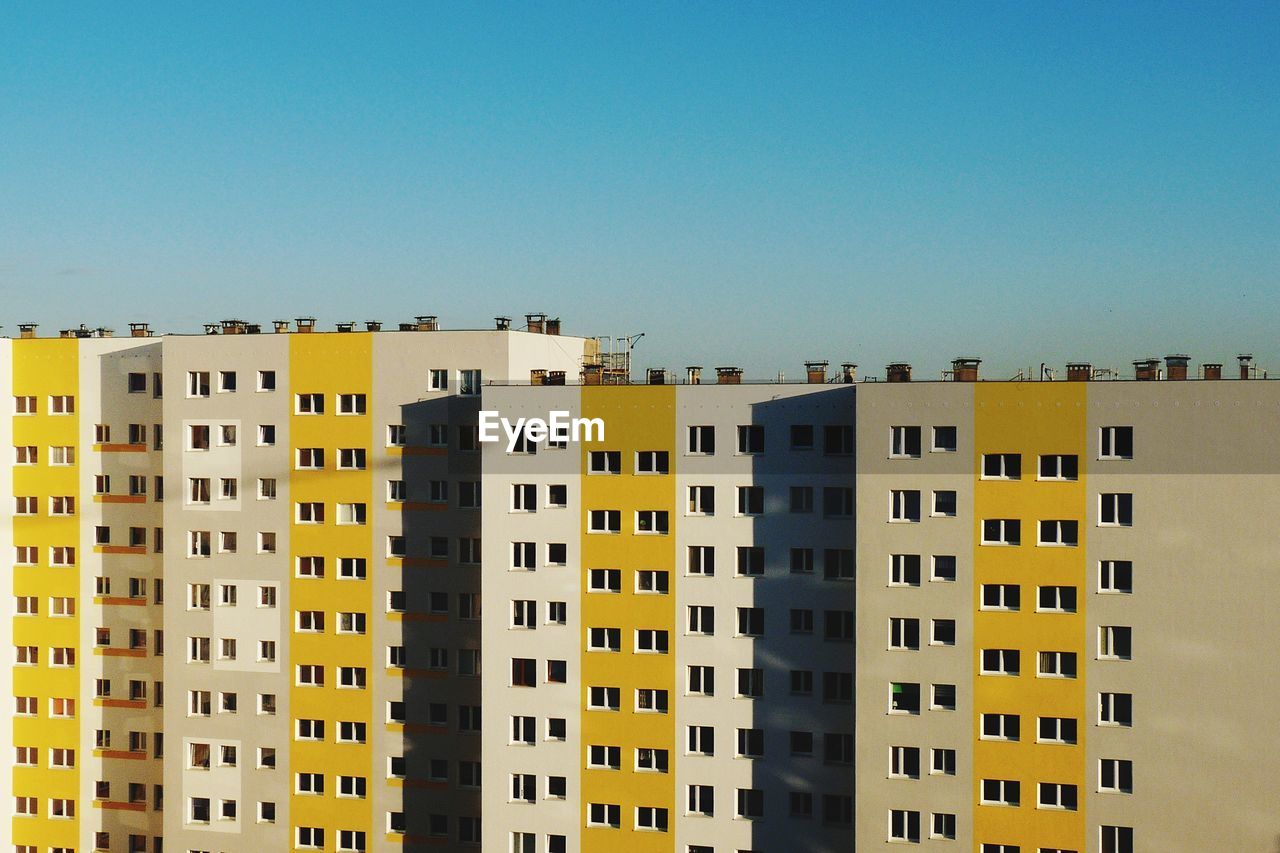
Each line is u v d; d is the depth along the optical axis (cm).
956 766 6538
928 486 6531
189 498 8088
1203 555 6231
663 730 7131
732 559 7031
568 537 7219
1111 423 6319
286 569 7950
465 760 7769
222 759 8094
